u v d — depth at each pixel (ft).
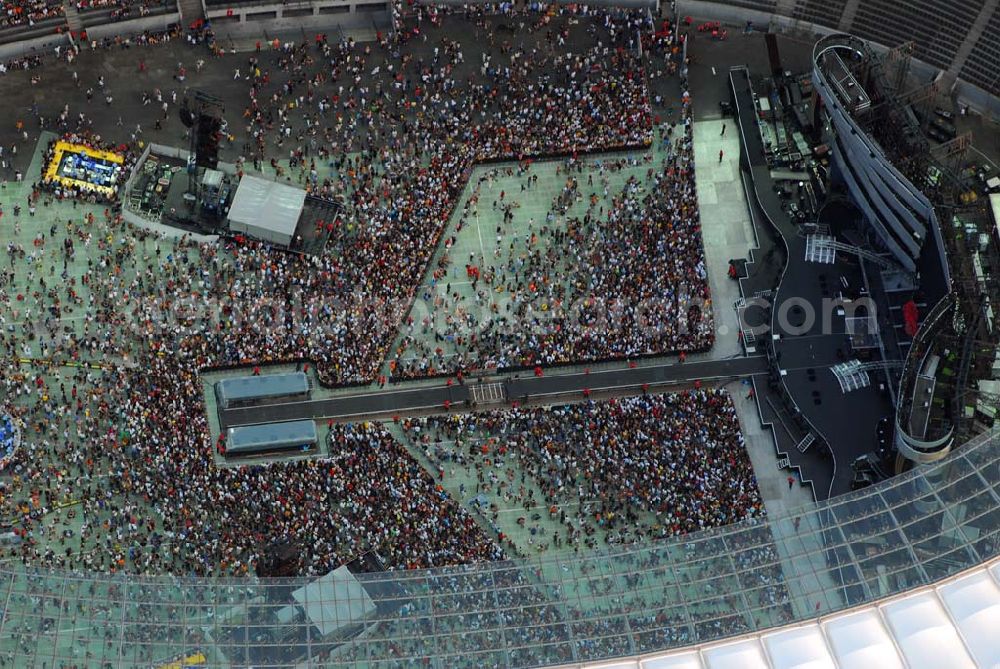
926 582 505.25
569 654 530.68
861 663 440.04
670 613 531.91
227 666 537.24
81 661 534.37
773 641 447.01
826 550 526.16
